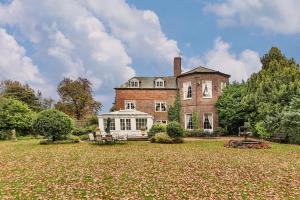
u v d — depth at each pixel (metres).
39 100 68.94
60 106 66.56
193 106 41.00
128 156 18.64
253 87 36.66
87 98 67.44
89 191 10.06
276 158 17.31
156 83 44.62
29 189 10.45
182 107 42.38
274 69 36.16
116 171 13.59
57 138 31.06
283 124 27.03
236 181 11.40
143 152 20.75
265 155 18.67
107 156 18.80
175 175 12.59
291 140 26.64
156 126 33.59
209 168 14.19
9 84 65.38
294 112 25.97
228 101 38.22
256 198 9.15
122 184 11.06
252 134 34.06
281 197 9.26
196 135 37.53
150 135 33.31
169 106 43.41
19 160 17.67
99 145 26.88
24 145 28.28
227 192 9.84
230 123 37.78
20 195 9.65
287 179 11.73
